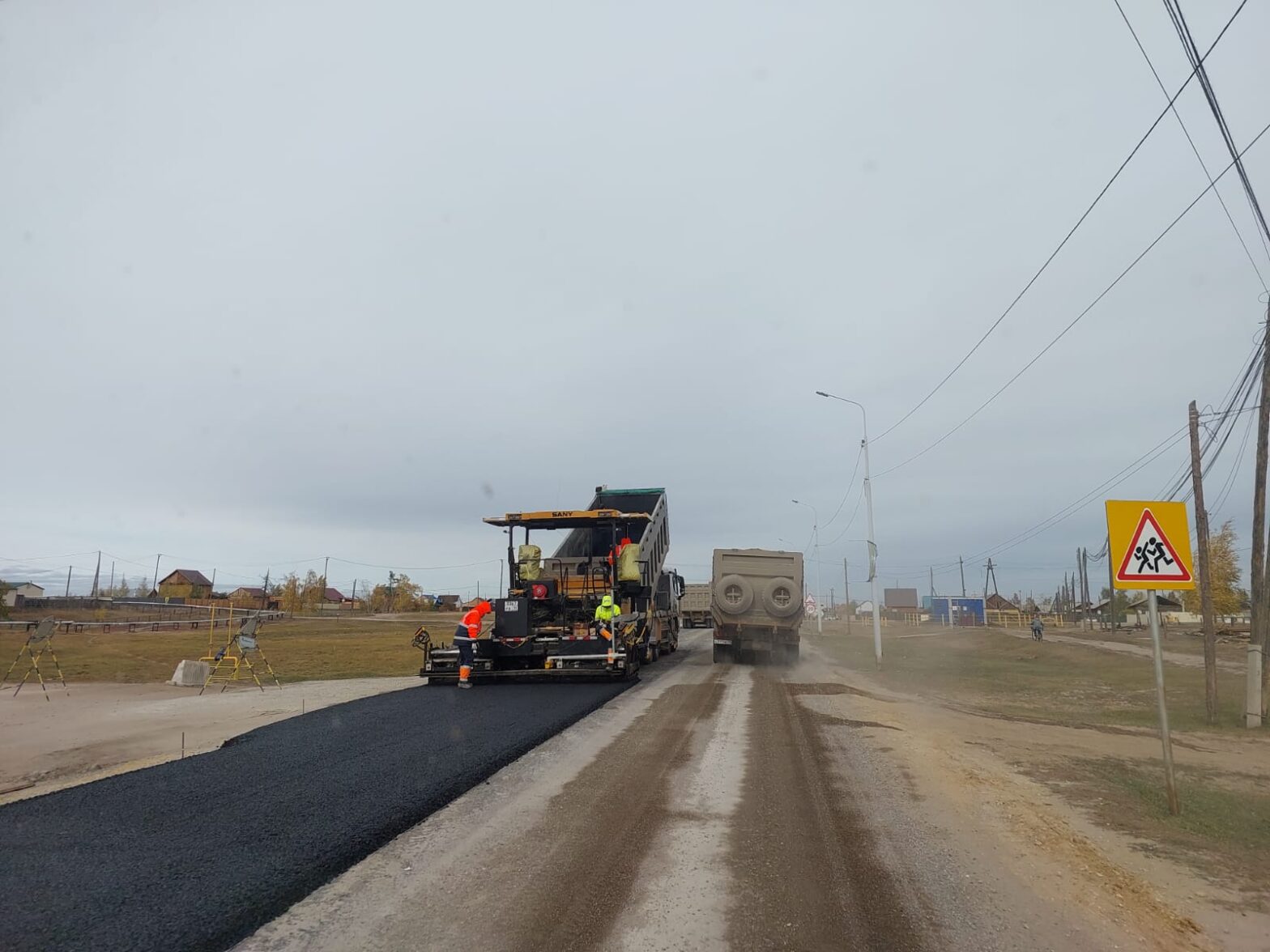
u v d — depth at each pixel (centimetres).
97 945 427
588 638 1680
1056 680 2352
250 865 548
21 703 1634
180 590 9969
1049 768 1025
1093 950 471
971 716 1497
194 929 449
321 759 872
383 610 10925
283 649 3431
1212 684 1549
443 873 554
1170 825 777
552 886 533
